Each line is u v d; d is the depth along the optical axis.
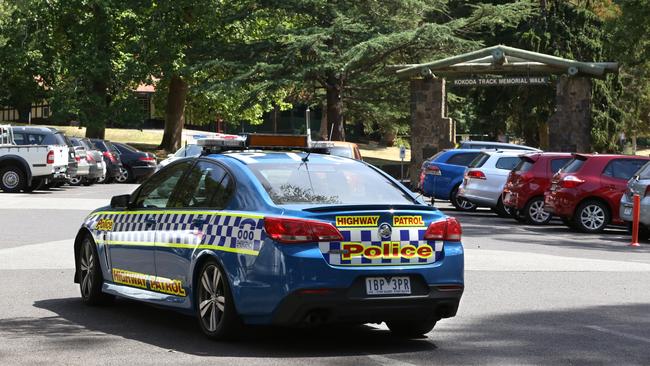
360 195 23.08
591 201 59.00
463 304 29.36
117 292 26.44
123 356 21.20
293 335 24.03
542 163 65.19
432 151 103.00
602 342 23.55
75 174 93.06
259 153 24.48
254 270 21.47
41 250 42.47
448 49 130.25
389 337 23.97
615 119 147.62
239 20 136.50
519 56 96.81
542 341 23.61
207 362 20.64
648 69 169.50
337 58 127.31
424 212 22.28
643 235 56.81
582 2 156.25
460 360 21.23
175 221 24.31
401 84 138.00
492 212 77.50
